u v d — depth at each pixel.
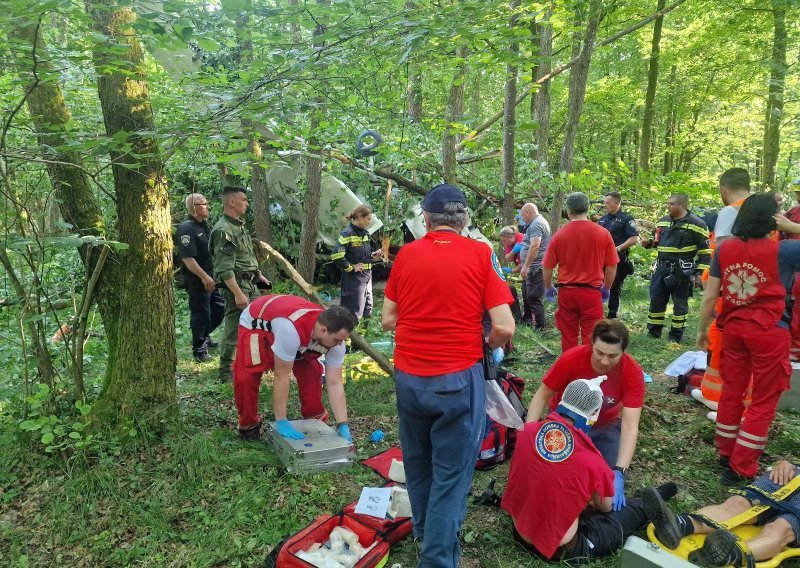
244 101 3.15
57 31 3.51
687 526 2.74
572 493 2.63
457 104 5.47
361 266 6.45
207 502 3.18
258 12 2.68
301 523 2.99
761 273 3.21
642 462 3.63
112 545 2.86
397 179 8.57
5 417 3.81
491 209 9.75
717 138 16.73
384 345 6.14
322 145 6.41
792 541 2.74
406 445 2.49
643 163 13.67
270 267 7.23
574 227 4.65
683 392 4.86
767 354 3.22
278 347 3.52
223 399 4.59
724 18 11.81
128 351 3.71
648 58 15.48
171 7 2.55
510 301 2.41
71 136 3.26
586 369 3.27
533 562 2.73
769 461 3.68
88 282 3.75
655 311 6.60
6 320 4.01
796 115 14.60
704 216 6.54
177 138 3.36
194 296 5.68
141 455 3.51
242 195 4.90
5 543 2.88
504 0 3.49
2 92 3.48
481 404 2.36
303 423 3.81
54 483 3.25
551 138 17.94
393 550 2.80
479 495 3.29
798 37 11.35
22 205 3.38
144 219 3.70
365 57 3.45
